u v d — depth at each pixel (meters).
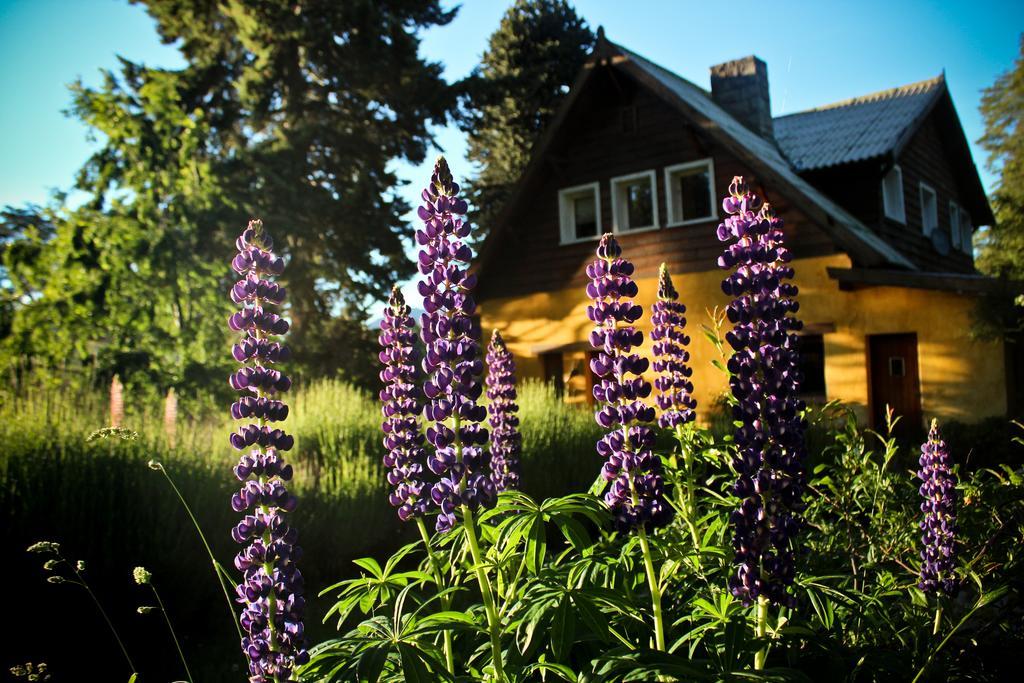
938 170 21.66
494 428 3.88
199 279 12.48
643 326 15.91
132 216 12.70
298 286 20.95
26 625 5.10
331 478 7.52
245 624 2.43
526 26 32.53
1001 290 11.88
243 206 17.73
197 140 13.33
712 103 19.05
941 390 13.20
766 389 2.55
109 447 6.02
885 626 3.33
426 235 2.75
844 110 21.11
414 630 2.46
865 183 17.11
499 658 2.50
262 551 2.45
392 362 3.45
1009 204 15.84
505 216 18.03
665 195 16.58
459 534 3.19
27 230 12.21
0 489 5.25
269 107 21.44
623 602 2.57
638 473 2.80
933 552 3.19
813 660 2.87
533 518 2.60
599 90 17.47
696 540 3.42
